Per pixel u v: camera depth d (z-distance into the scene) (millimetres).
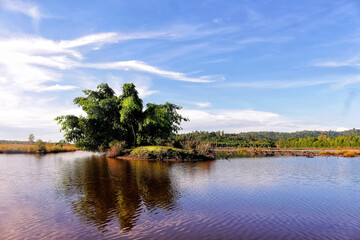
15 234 6680
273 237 6492
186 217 8023
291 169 20641
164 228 7082
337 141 105188
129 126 40000
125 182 13945
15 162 25297
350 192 11766
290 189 12344
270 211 8703
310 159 32281
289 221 7730
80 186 12797
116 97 39281
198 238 6402
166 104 41281
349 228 7176
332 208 9133
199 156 29734
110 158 31172
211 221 7664
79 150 55719
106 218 7926
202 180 14641
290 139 132000
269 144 121438
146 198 10375
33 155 36625
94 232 6805
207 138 125750
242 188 12438
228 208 9016
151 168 20391
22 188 12320
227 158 33000
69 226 7242
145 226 7234
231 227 7180
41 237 6488
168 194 11086
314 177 16266
